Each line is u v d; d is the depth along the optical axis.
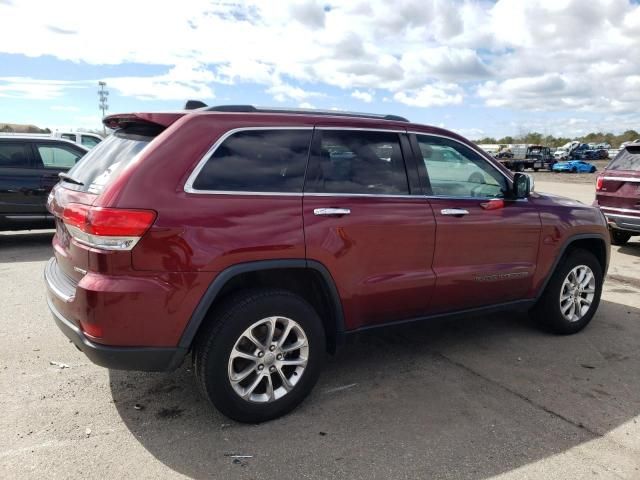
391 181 3.63
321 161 3.35
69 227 2.91
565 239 4.57
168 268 2.76
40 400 3.34
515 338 4.71
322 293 3.41
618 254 8.80
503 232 4.15
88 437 2.94
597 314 5.46
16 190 8.06
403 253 3.62
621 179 8.35
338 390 3.61
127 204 2.70
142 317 2.74
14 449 2.80
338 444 2.94
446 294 3.91
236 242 2.92
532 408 3.41
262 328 3.12
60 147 8.50
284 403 3.20
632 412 3.39
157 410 3.26
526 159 48.84
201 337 2.96
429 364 4.09
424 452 2.88
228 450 2.86
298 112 3.45
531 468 2.77
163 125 3.02
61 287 3.03
